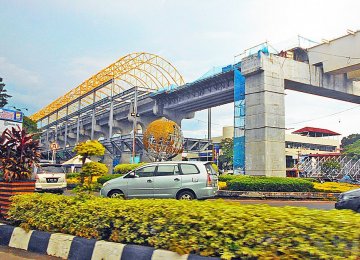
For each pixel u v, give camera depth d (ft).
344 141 387.55
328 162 207.00
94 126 303.07
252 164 121.29
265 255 12.06
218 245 13.35
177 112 234.17
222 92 171.63
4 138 26.32
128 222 16.88
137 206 16.69
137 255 15.40
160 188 40.88
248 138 124.06
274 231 12.16
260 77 122.52
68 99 371.15
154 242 15.46
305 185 67.15
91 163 25.94
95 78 306.55
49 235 19.74
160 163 42.32
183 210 14.89
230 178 79.15
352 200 35.40
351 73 145.07
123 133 291.17
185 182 40.57
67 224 19.52
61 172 62.18
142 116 258.98
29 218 21.40
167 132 89.15
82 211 18.83
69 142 388.16
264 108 119.34
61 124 393.09
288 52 135.03
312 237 11.35
